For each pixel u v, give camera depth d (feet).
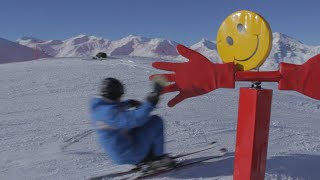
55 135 19.60
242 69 11.53
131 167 14.42
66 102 30.94
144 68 61.67
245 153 11.38
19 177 13.58
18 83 42.73
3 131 20.72
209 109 30.17
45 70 56.18
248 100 11.26
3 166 14.65
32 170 14.26
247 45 11.24
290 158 15.98
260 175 11.53
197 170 14.23
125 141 13.16
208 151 16.47
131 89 40.32
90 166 14.82
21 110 27.66
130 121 12.57
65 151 16.65
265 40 10.85
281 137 20.58
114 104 12.99
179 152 16.74
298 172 14.39
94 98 13.28
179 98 12.36
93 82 43.29
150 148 13.71
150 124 13.51
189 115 26.55
